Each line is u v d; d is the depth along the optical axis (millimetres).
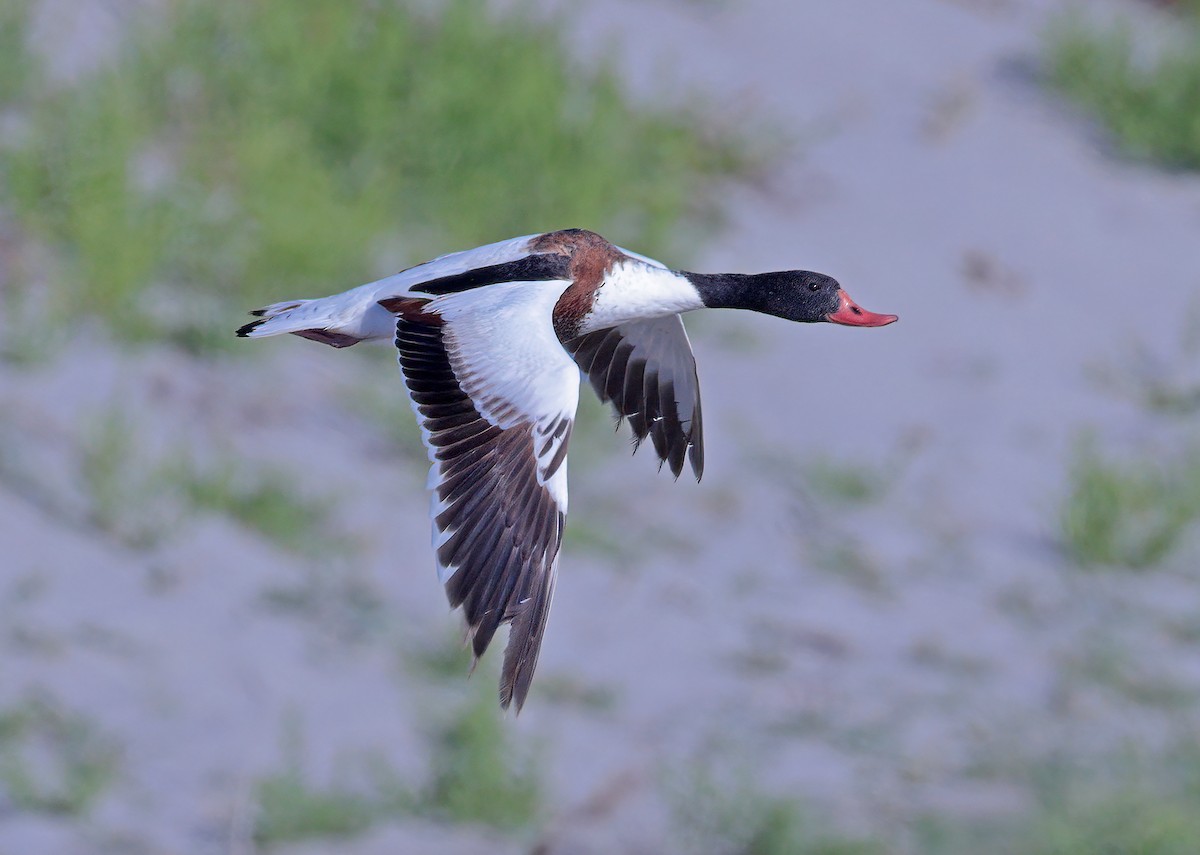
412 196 17391
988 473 16031
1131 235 21000
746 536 14344
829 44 22984
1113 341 18859
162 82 16891
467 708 10984
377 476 13703
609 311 8234
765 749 11602
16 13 16547
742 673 12500
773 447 15727
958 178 21031
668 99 19797
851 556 14336
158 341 14133
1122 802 11312
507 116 17766
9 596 11070
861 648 13133
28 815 9492
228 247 15227
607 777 10977
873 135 21375
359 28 18875
